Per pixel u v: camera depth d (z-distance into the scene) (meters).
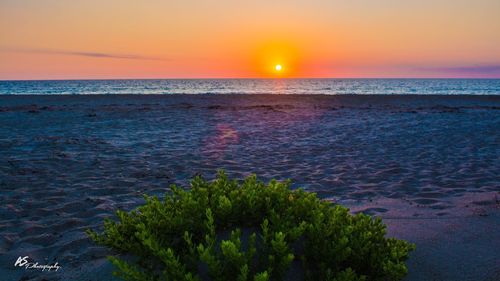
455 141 11.07
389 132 13.02
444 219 4.33
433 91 64.25
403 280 2.89
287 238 2.64
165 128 14.02
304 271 2.59
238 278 2.12
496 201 5.16
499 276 2.91
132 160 8.28
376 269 2.55
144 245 2.61
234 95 37.47
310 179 6.76
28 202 5.26
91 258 3.42
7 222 4.48
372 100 30.44
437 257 3.24
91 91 65.81
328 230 2.66
